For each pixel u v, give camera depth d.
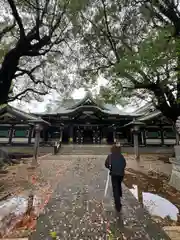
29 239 2.98
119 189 4.45
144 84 8.23
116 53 10.01
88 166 10.95
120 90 8.79
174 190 5.90
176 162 6.06
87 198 5.03
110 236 3.04
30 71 12.32
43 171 9.16
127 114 29.28
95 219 3.69
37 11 9.20
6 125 24.88
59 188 6.06
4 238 3.03
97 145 23.70
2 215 3.99
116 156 4.52
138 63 5.98
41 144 21.94
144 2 8.38
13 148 22.42
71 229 3.29
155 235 3.09
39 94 14.77
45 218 3.75
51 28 10.11
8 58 10.02
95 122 28.41
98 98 10.17
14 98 13.59
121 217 3.79
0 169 9.62
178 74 5.91
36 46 10.22
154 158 15.19
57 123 28.20
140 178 7.70
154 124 25.03
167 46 5.28
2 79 10.17
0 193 5.51
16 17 8.69
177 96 8.48
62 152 19.69
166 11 8.09
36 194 5.42
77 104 29.67
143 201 4.84
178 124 6.69
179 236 3.06
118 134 28.17
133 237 3.02
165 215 3.99
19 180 7.22
